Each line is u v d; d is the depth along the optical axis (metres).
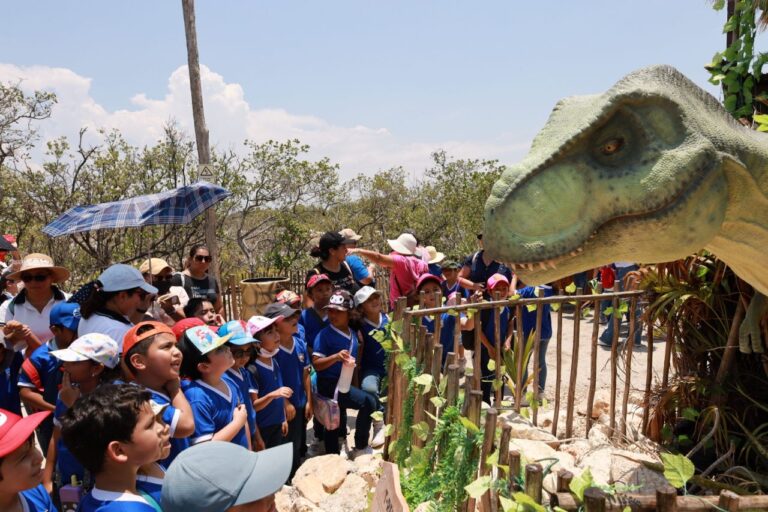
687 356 4.36
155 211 7.65
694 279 4.11
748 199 2.96
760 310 3.66
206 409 3.87
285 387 5.02
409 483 3.39
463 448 2.69
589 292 5.04
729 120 3.01
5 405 4.95
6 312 5.61
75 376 3.73
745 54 5.22
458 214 22.62
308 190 19.33
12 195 16.86
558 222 2.81
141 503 2.59
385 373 6.08
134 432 2.61
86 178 17.12
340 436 6.11
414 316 4.46
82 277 17.03
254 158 18.83
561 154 2.81
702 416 4.16
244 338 4.46
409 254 7.38
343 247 6.99
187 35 11.59
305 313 6.31
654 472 3.54
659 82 2.80
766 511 1.99
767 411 3.96
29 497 2.83
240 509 2.09
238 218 22.38
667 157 2.73
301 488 4.54
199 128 11.77
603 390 6.18
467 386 2.74
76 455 2.63
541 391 6.49
